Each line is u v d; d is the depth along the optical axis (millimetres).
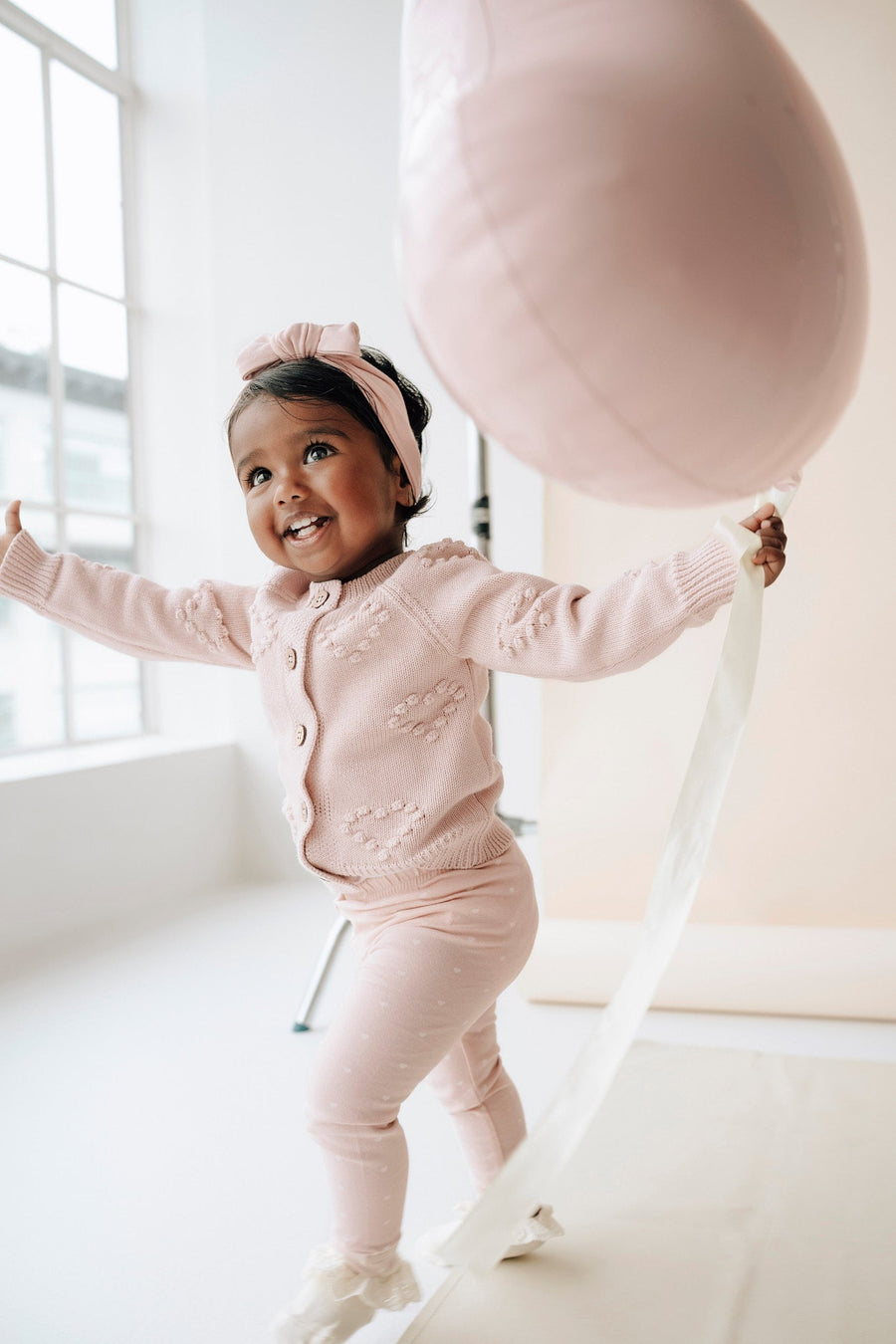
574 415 730
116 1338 1037
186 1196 1315
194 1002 2018
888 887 1967
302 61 3023
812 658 2002
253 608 1212
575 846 2096
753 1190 1266
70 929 2502
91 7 3090
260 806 3129
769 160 684
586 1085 762
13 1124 1513
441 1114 1552
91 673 3068
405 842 1056
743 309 676
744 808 2033
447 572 1095
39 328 2902
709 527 2023
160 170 3193
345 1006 1008
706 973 1924
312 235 3035
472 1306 1047
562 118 667
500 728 2930
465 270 701
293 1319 906
